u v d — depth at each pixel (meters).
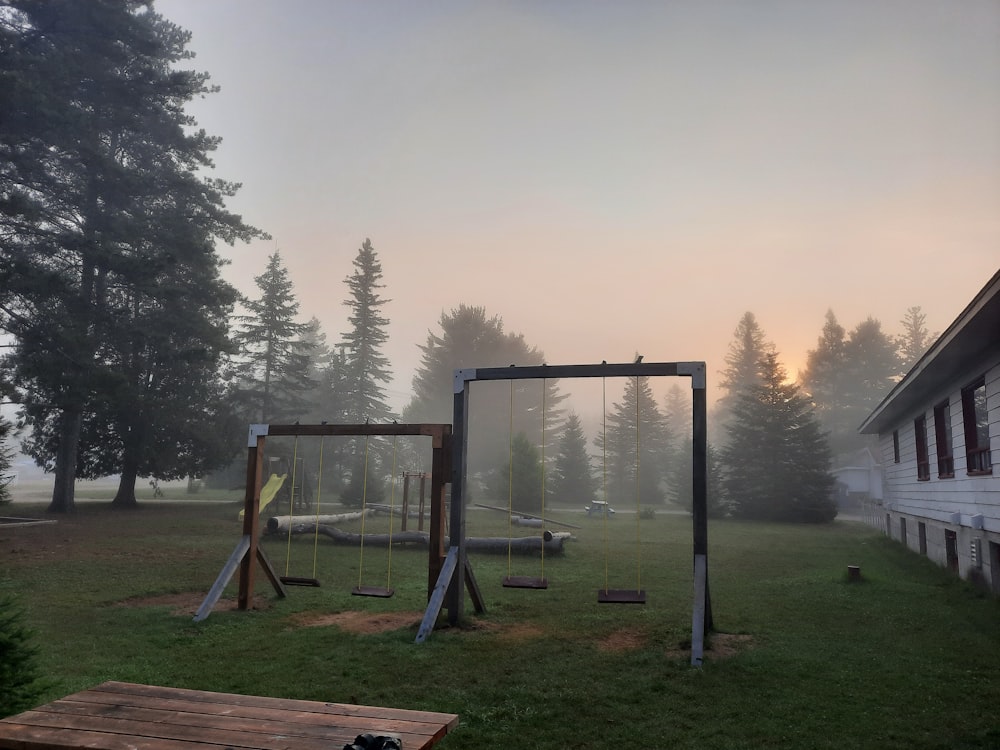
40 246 22.38
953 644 7.54
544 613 9.27
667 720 5.20
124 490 27.66
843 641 7.66
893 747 4.69
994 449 10.30
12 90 19.02
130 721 3.14
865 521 31.92
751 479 32.75
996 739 4.82
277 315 38.81
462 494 8.75
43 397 24.17
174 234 25.52
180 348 27.48
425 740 2.92
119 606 9.48
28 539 16.20
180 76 24.84
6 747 2.89
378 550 16.48
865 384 62.44
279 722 3.14
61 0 22.22
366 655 7.08
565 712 5.38
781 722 5.15
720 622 8.62
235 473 46.44
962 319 9.09
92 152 22.53
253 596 10.23
